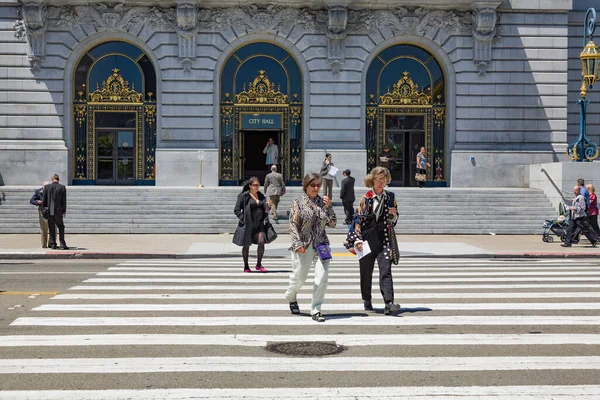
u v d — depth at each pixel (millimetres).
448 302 12500
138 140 36531
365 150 36188
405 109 37156
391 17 36219
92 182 36406
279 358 8711
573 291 13828
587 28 30594
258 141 37062
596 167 29812
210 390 7453
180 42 35688
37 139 35531
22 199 30156
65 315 11211
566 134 36844
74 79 36188
